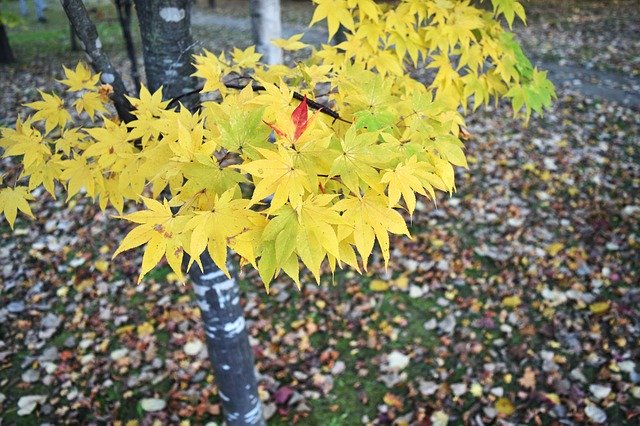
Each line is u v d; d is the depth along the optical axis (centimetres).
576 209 556
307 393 376
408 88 201
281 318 443
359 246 115
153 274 494
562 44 1195
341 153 115
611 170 628
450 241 517
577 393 358
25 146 157
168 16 193
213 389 380
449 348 405
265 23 289
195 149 123
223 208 110
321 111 147
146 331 430
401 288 464
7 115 866
